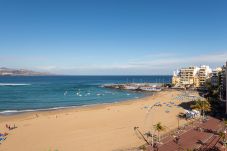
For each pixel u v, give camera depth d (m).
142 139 69.31
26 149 62.25
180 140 66.19
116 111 116.50
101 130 79.69
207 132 73.88
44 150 61.66
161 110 117.12
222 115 99.12
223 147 60.66
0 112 119.25
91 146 64.25
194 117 95.31
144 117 100.31
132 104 143.38
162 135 71.75
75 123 89.62
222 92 148.88
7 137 71.94
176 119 95.38
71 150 61.59
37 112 118.25
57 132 77.50
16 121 94.00
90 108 129.88
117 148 62.16
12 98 178.88
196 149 59.12
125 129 80.62
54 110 124.69
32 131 78.75
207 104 99.38
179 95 187.88
